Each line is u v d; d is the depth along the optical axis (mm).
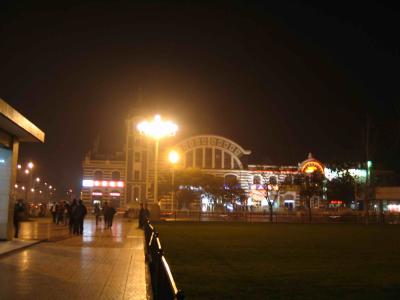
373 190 79500
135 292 12938
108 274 15781
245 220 68312
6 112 20422
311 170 97250
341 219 69688
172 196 95562
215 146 101125
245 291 13297
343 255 22250
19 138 27031
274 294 12867
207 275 16094
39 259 18969
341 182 87250
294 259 20594
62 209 45500
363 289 13617
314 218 70438
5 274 15227
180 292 5332
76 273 15789
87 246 24781
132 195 96312
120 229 41062
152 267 12719
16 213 27656
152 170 97312
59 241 27266
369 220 67000
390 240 31328
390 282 14820
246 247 25766
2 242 24391
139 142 97938
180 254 22266
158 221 56938
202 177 92250
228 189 92750
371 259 20734
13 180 25953
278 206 101125
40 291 12664
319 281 14984
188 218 71500
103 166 97375
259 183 100750
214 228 44719
